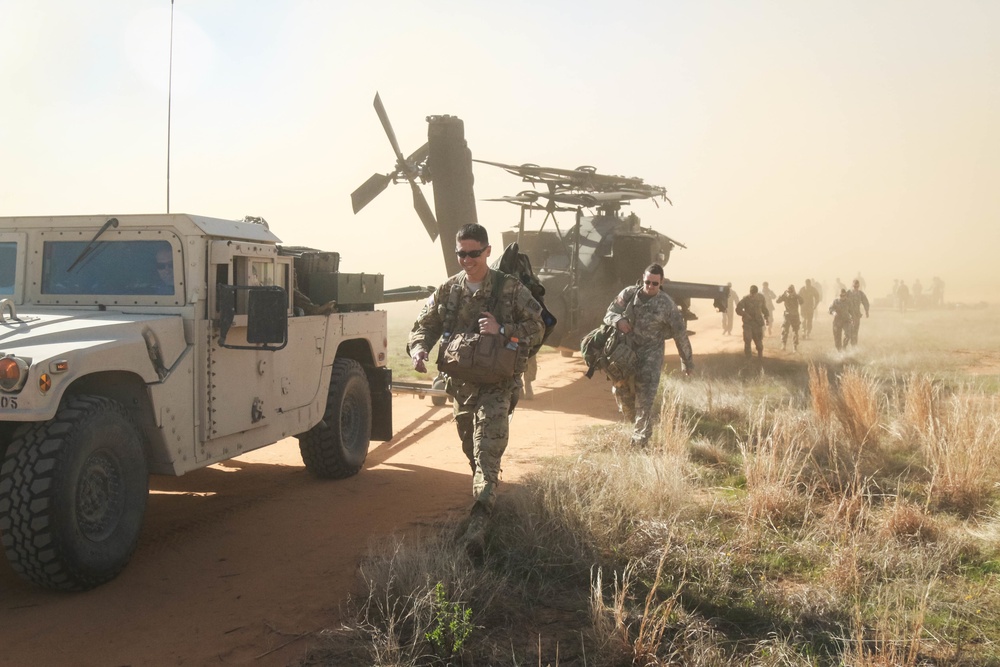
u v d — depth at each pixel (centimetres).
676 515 537
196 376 531
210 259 543
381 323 799
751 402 1004
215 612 432
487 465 501
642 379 785
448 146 1302
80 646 393
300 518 607
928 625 393
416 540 526
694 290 1661
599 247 1552
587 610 419
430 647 374
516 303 509
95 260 555
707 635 385
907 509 525
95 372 467
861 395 786
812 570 474
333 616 423
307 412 664
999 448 665
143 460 491
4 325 472
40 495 418
